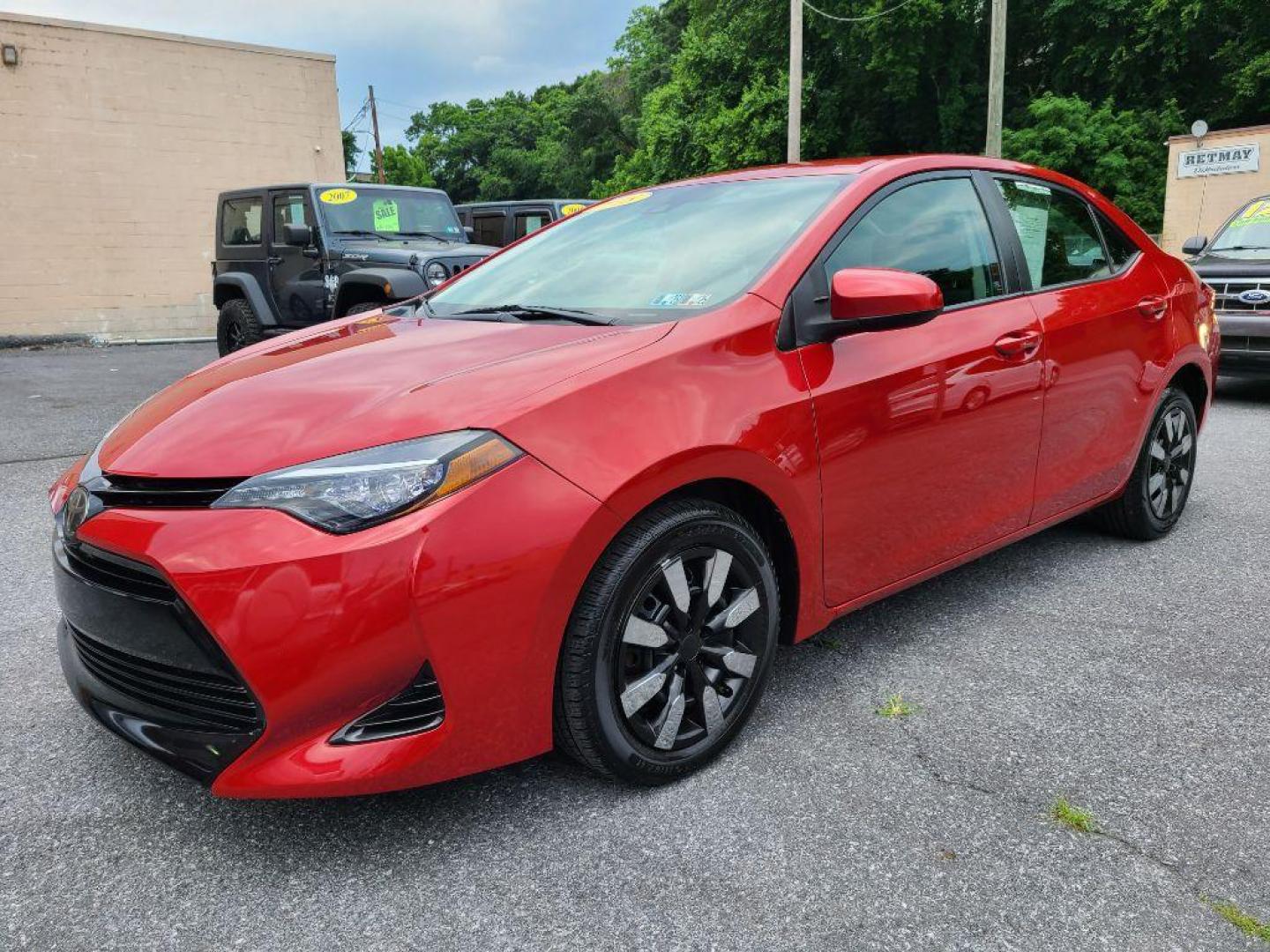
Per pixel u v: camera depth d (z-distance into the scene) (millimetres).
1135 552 3949
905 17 25312
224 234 9969
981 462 2975
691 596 2260
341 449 1928
